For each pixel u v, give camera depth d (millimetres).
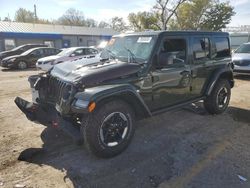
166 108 4555
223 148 4113
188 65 4781
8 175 3324
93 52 14352
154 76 4160
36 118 4117
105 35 37344
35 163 3629
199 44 5012
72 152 3941
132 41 4445
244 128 5012
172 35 4367
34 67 16922
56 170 3457
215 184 3150
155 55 4109
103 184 3168
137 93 3748
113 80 3709
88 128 3455
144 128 4969
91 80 3533
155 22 39250
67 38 33219
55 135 4539
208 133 4750
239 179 3252
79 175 3348
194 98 5180
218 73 5449
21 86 9445
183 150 4055
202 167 3537
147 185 3150
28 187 3082
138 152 3975
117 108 3633
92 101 3258
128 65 3900
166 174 3381
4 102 6895
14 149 4020
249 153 3943
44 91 4273
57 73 4125
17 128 4887
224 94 5898
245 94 7918
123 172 3424
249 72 10484
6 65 16016
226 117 5684
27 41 29516
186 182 3195
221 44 5641
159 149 4090
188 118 5574
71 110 3469
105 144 3623
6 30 28828
